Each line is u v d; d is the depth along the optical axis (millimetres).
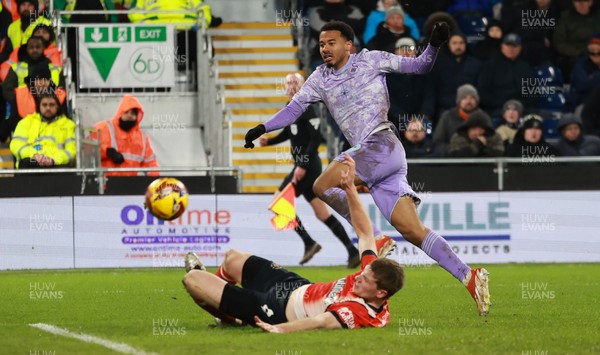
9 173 30531
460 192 30797
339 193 17875
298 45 38688
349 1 38094
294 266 30469
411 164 31953
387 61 17953
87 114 35344
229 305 14852
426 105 35000
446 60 35188
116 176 30328
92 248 30219
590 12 38062
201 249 30359
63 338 14883
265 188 35656
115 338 14820
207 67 34906
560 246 31094
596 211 31094
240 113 37625
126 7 38938
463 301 20562
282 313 14766
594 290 22828
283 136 31062
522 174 31031
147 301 20969
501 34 36219
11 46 35438
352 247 29578
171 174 34031
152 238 30266
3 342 14438
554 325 16266
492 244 30938
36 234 30141
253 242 30375
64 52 35250
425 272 28266
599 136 36094
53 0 37281
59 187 30172
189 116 35750
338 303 14594
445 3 38625
